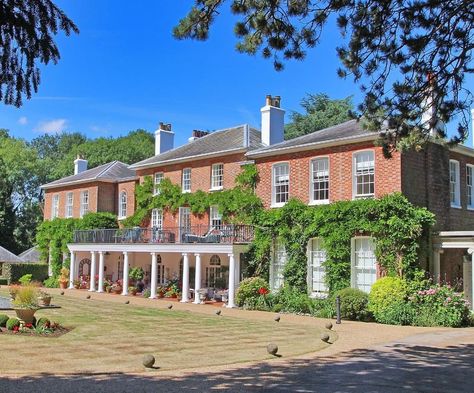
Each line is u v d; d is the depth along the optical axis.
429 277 21.59
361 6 9.45
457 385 9.33
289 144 26.83
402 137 11.55
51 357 11.79
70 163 66.56
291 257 25.00
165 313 21.91
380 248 21.89
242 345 13.88
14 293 19.36
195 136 38.34
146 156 69.81
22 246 58.50
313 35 9.77
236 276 26.66
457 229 24.61
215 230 28.03
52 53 6.62
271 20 9.59
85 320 18.86
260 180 27.67
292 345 13.90
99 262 36.34
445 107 10.73
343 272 23.06
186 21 9.24
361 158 23.47
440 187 23.89
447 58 10.16
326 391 8.82
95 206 40.06
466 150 25.14
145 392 8.61
